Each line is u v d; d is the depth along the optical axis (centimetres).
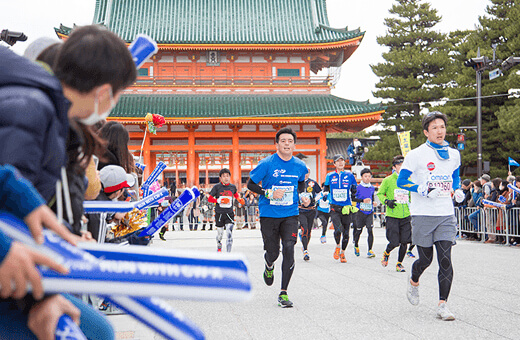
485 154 3891
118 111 3619
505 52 3784
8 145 132
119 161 456
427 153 552
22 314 147
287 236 616
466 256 1131
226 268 120
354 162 2623
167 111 3669
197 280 117
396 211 926
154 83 3841
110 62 155
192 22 4119
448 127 3788
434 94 4297
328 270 931
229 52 3916
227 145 3819
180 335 139
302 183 654
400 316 539
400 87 4256
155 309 138
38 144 139
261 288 735
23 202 129
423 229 548
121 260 125
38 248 124
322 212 1505
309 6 4288
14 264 116
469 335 457
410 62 4191
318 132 3856
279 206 626
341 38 3794
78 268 119
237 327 496
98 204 327
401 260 918
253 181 634
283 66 3988
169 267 118
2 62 141
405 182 551
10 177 128
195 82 3894
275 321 521
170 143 3866
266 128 3866
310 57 3984
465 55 4075
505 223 1413
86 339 164
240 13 4197
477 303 607
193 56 3884
